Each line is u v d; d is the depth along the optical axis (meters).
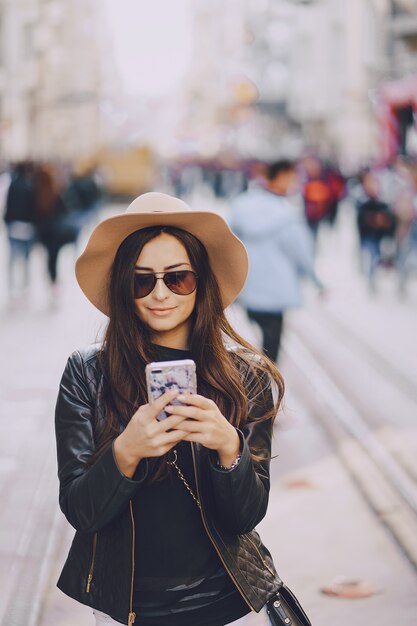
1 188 16.94
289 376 9.94
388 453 7.07
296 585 4.86
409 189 15.82
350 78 48.44
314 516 5.81
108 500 2.39
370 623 4.42
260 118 72.62
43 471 6.80
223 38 111.50
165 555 2.54
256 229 7.55
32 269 20.78
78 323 13.74
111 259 2.67
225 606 2.58
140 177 46.84
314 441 7.45
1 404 8.84
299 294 7.63
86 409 2.60
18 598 4.69
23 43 61.66
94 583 2.54
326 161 32.81
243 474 2.44
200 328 2.66
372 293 16.61
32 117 65.19
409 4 24.19
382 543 5.39
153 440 2.34
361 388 9.32
